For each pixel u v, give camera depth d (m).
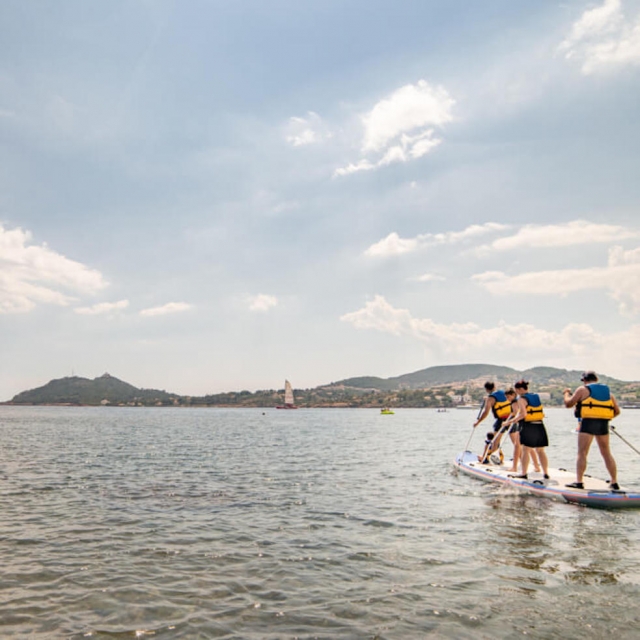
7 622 5.50
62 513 10.85
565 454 24.78
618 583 6.50
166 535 9.05
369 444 31.56
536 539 8.64
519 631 5.16
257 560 7.61
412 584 6.55
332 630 5.27
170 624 5.45
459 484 14.52
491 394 17.03
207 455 23.81
